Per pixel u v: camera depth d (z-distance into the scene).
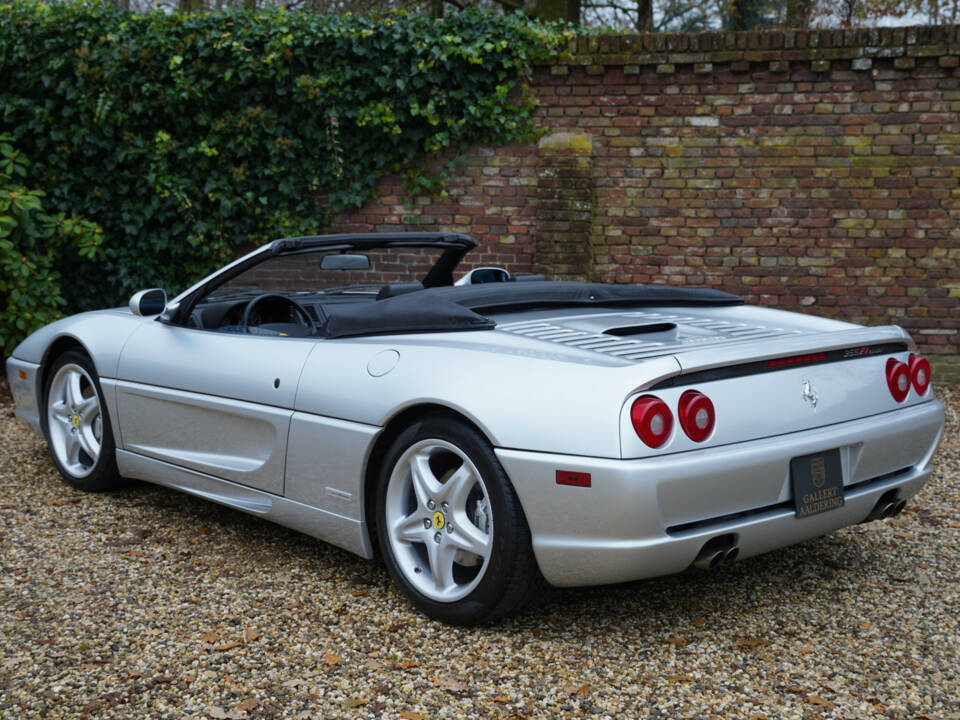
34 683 2.60
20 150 7.69
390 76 7.78
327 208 8.22
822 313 7.71
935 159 7.42
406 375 3.03
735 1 13.53
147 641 2.88
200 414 3.79
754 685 2.61
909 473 3.26
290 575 3.45
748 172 7.65
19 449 5.40
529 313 3.49
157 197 8.15
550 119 7.82
